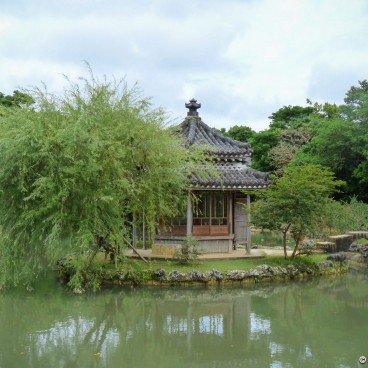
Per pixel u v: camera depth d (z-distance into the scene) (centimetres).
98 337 1285
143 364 1084
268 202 2131
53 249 1653
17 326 1379
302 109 5959
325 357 1126
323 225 2792
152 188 1898
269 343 1242
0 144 1570
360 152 3503
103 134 1720
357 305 1683
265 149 5256
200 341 1258
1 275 1750
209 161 2286
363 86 3712
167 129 1973
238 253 2302
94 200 1677
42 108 1764
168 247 2231
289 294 1836
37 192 1568
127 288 1864
